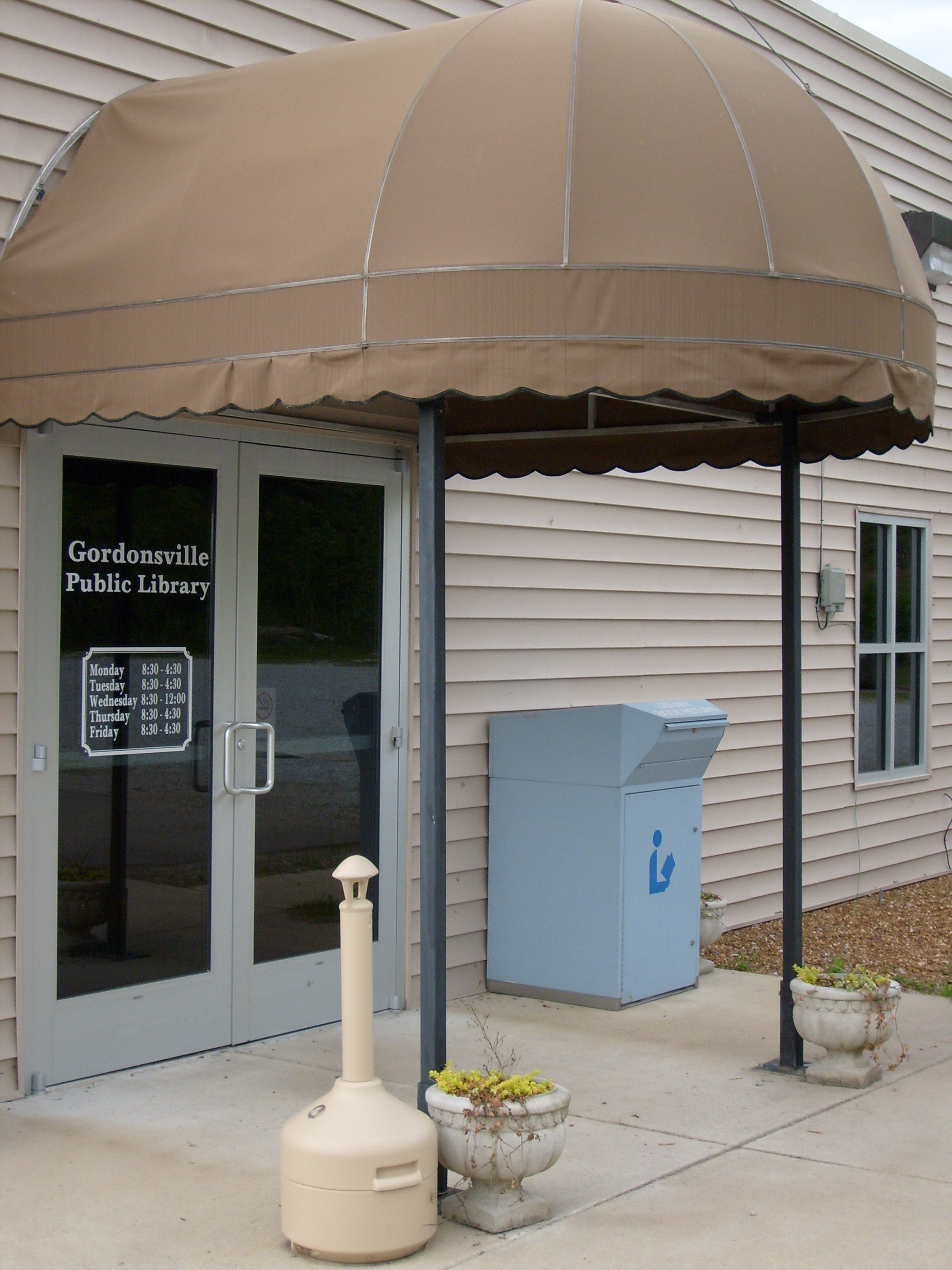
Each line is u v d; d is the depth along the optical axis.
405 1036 6.36
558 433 6.92
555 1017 6.80
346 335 4.29
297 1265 3.99
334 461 6.48
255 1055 5.95
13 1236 4.15
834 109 10.09
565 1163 4.84
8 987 5.27
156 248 4.75
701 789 7.44
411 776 6.88
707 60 4.79
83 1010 5.50
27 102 5.39
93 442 5.49
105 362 4.78
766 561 9.48
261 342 4.45
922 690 11.41
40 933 5.35
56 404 4.89
